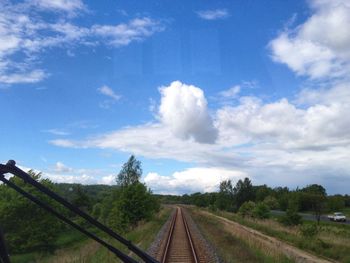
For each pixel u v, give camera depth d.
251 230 44.25
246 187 104.69
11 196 33.31
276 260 20.92
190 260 21.69
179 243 29.44
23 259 30.45
